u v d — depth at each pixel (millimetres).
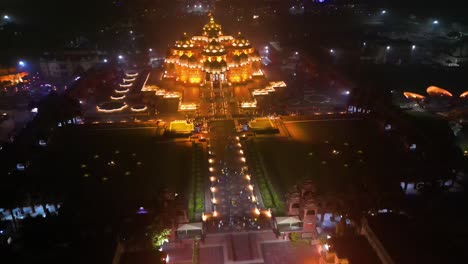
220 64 132000
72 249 50938
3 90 132750
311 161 85750
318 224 66438
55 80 151625
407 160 83875
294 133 100312
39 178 77812
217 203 73125
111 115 115250
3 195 67750
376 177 76625
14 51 165625
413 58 164750
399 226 53562
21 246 55625
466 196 73250
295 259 59312
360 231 57812
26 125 100375
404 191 74875
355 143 93062
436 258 46781
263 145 94125
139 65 165375
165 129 102875
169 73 147500
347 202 65875
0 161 82938
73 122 108000
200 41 151625
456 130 96625
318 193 67812
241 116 112188
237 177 81438
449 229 61656
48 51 163875
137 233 58312
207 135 100062
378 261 48969
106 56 164000
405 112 103688
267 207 71250
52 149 92000
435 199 72312
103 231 58219
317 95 126875
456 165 77750
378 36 175500
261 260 59031
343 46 169500
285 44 186625
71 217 61938
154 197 66312
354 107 114188
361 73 145250
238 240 63469
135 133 101438
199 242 62594
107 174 80812
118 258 50125
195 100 122938
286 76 150750
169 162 86562
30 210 69812
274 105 120062
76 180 78250
